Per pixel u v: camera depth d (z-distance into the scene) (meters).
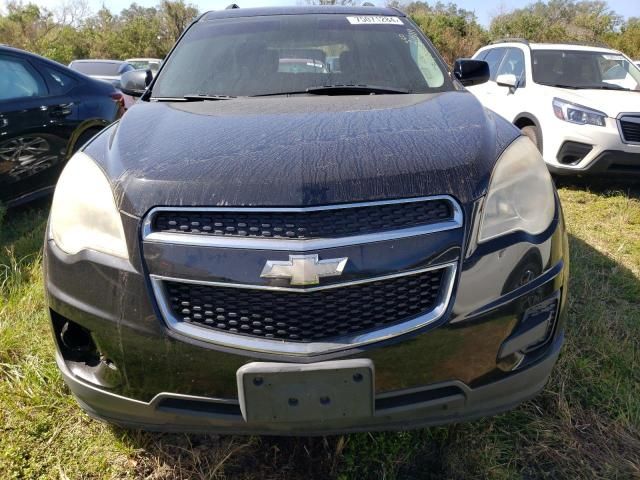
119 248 1.50
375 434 1.89
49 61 4.43
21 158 3.92
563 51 6.02
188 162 1.59
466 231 1.49
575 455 1.83
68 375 1.67
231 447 1.88
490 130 1.87
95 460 1.82
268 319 1.44
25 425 1.95
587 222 4.16
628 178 4.91
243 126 1.89
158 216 1.48
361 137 1.73
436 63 2.74
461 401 1.56
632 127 4.71
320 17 2.97
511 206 1.60
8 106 3.81
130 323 1.49
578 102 4.95
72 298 1.57
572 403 2.05
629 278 3.09
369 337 1.44
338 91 2.51
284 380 1.41
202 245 1.43
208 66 2.68
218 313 1.46
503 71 6.48
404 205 1.48
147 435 1.92
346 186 1.46
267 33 2.85
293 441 1.91
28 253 3.29
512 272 1.54
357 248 1.42
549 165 5.16
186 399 1.52
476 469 1.78
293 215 1.43
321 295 1.43
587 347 2.35
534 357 1.65
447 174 1.53
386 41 2.81
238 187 1.47
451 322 1.47
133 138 1.85
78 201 1.63
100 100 4.81
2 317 2.52
